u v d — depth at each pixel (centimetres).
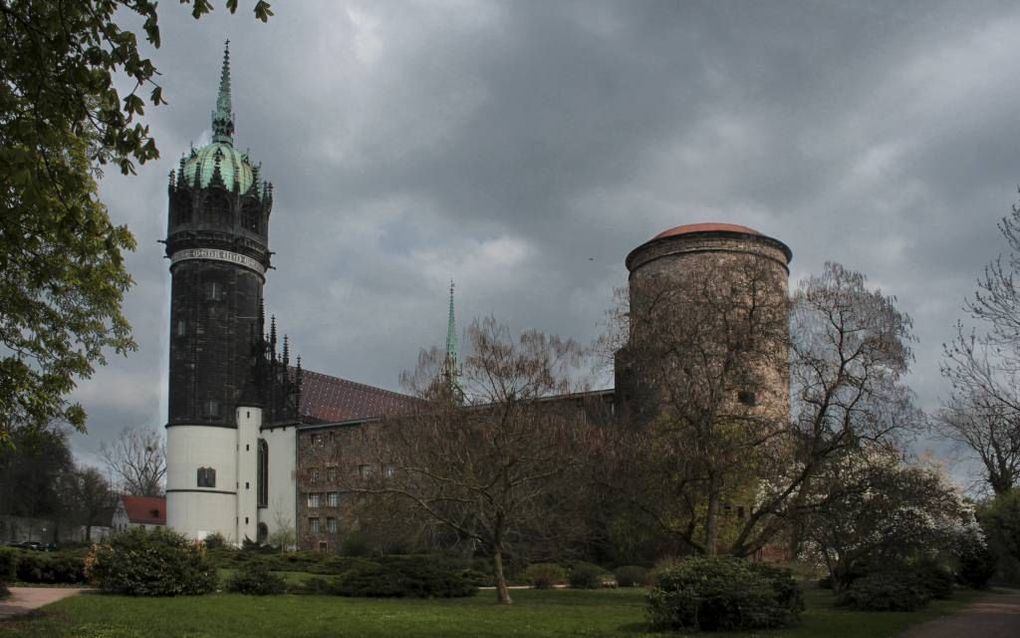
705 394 3419
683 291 3738
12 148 1302
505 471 3522
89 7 1322
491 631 2305
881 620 2652
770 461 3366
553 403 4212
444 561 4238
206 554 3688
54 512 10069
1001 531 4994
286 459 8994
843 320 3341
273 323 9462
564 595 4078
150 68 1327
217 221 9194
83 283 2562
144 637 2058
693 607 2305
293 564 5428
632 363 3709
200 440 8819
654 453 3431
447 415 3847
